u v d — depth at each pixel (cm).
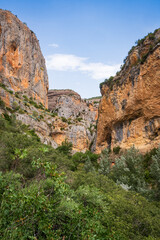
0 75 6725
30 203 406
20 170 1084
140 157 2378
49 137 6912
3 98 5306
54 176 472
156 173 1750
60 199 524
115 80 4306
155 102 2912
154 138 2923
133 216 684
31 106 6956
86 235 439
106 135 4822
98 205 692
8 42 7425
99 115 5128
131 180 1891
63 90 13725
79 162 4234
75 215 487
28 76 8281
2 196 434
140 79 3172
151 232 662
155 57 2864
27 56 8531
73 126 8394
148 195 1587
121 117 3781
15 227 396
